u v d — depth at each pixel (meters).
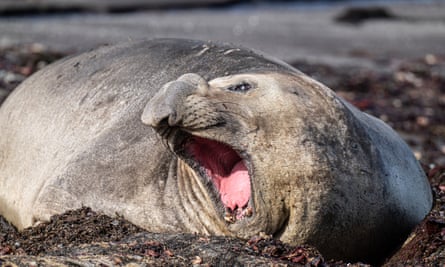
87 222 26.06
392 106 60.91
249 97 24.02
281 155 23.58
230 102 23.61
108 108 29.53
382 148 26.56
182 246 21.98
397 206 26.06
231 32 93.38
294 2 134.88
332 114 24.62
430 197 29.31
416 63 80.94
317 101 24.66
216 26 98.19
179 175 25.91
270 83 24.56
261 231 23.98
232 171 24.47
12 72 55.41
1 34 78.38
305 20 110.12
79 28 87.50
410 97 65.06
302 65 73.69
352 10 111.88
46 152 30.28
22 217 30.20
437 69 78.81
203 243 22.17
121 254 20.86
